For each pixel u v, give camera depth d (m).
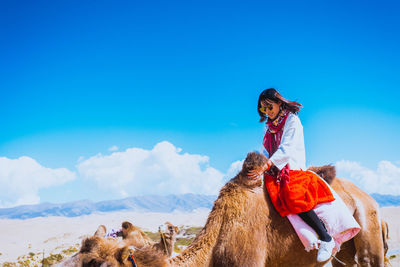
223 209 4.23
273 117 4.61
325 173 4.81
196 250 4.11
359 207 4.91
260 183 4.32
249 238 4.07
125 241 3.87
